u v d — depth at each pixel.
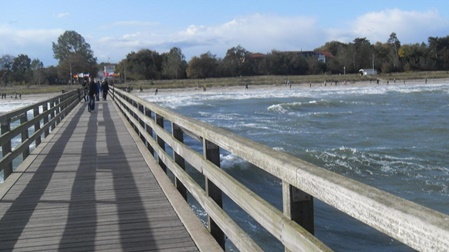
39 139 11.00
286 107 43.34
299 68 123.50
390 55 124.19
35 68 130.62
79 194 6.27
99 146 10.72
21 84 118.56
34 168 8.15
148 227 4.79
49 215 5.34
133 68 117.25
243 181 12.85
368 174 14.34
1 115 7.12
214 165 3.78
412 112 35.91
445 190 12.12
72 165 8.39
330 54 137.75
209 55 119.62
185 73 119.81
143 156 9.00
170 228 4.73
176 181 5.97
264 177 13.16
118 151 9.91
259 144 2.85
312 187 1.97
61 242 4.44
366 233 8.48
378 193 1.58
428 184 12.77
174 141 5.51
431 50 123.69
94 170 7.89
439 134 22.83
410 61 123.06
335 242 8.18
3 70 126.56
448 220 1.25
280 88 85.25
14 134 7.91
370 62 124.38
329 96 60.59
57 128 14.91
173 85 89.94
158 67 122.19
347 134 23.41
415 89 71.12
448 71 114.88
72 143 11.30
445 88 71.38
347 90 74.31
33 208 5.64
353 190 1.65
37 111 11.20
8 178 7.32
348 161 16.14
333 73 125.56
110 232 4.68
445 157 16.62
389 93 63.56
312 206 2.26
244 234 3.08
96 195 6.19
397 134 23.17
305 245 2.03
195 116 36.38
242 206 2.98
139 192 6.29
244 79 103.94
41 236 4.62
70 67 117.12
